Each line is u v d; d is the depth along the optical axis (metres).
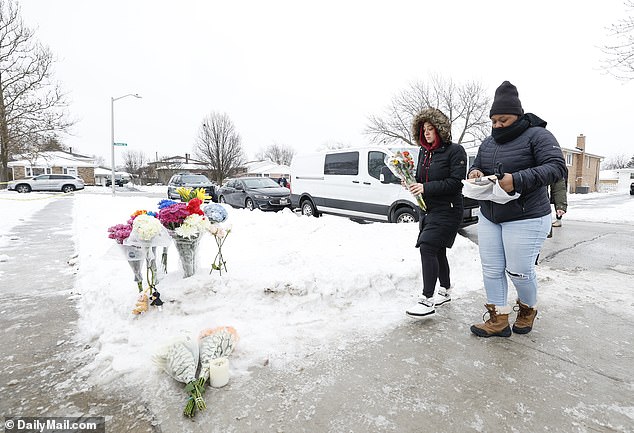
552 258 5.79
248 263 3.97
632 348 2.71
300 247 5.03
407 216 7.58
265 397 2.11
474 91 31.95
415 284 3.91
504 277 2.87
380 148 8.20
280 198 12.34
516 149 2.59
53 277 4.37
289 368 2.41
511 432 1.83
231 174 41.81
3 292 3.84
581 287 4.19
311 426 1.88
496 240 2.79
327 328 2.98
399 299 3.63
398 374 2.35
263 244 5.28
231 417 1.94
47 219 9.74
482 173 2.82
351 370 2.39
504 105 2.58
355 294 3.52
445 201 3.10
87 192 28.34
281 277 3.45
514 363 2.48
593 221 11.19
